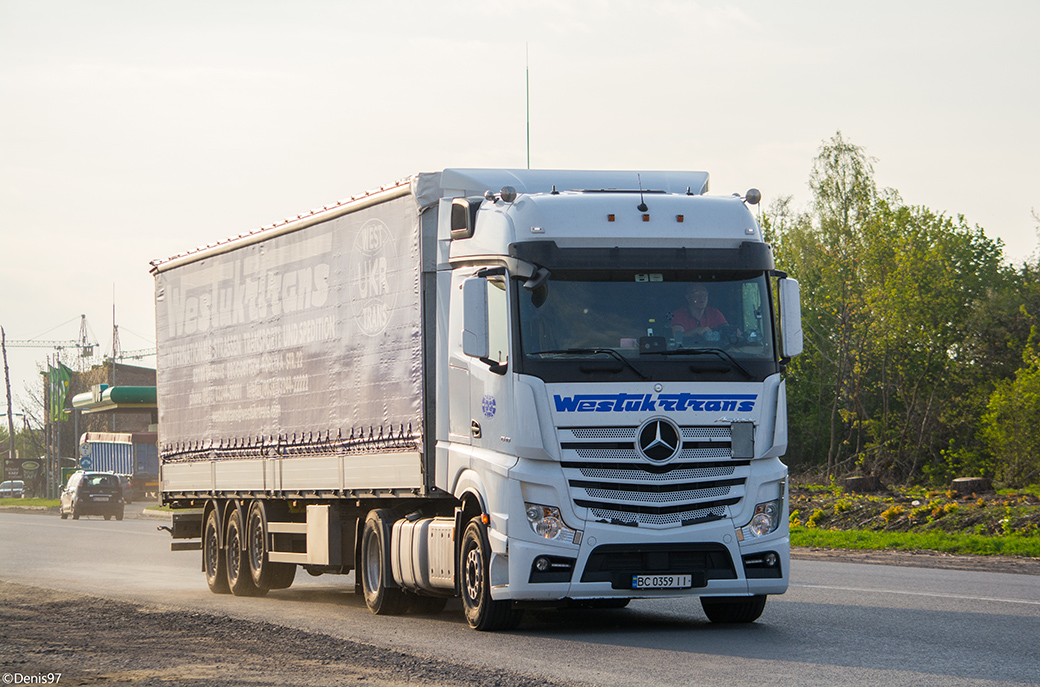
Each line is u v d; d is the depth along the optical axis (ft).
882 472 179.11
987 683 27.22
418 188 41.81
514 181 41.34
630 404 35.94
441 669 29.99
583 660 31.53
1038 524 76.79
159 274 65.82
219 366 58.75
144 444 245.24
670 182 41.78
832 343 214.07
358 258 46.42
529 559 35.65
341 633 38.45
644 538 35.76
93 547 98.27
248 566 56.54
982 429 173.68
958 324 206.80
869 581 53.78
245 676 29.48
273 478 53.36
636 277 36.91
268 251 54.08
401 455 43.21
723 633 37.06
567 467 35.76
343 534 49.52
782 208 225.56
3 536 116.88
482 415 37.99
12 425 322.14
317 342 49.52
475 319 36.78
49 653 34.19
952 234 218.59
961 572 58.44
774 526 37.14
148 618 43.39
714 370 36.52
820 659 31.07
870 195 203.10
